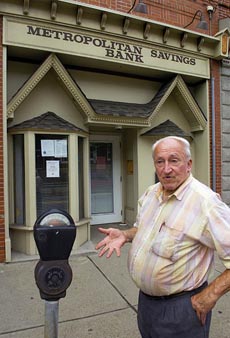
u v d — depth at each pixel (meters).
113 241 1.97
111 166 7.04
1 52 4.67
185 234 1.63
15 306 3.30
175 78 6.25
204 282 1.76
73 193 5.23
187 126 6.90
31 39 4.88
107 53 5.50
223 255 1.57
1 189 4.60
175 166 1.71
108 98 6.12
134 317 3.08
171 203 1.73
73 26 5.16
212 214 1.59
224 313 3.15
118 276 4.15
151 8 6.08
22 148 5.05
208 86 6.66
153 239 1.72
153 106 6.09
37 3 4.84
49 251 1.57
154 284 1.71
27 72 5.39
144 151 6.38
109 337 2.73
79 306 3.30
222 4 6.89
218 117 6.75
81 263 4.65
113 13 5.33
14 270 4.33
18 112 5.20
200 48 6.39
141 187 6.33
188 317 1.67
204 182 6.71
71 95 5.43
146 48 5.89
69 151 5.22
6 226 4.62
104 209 7.01
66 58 5.37
